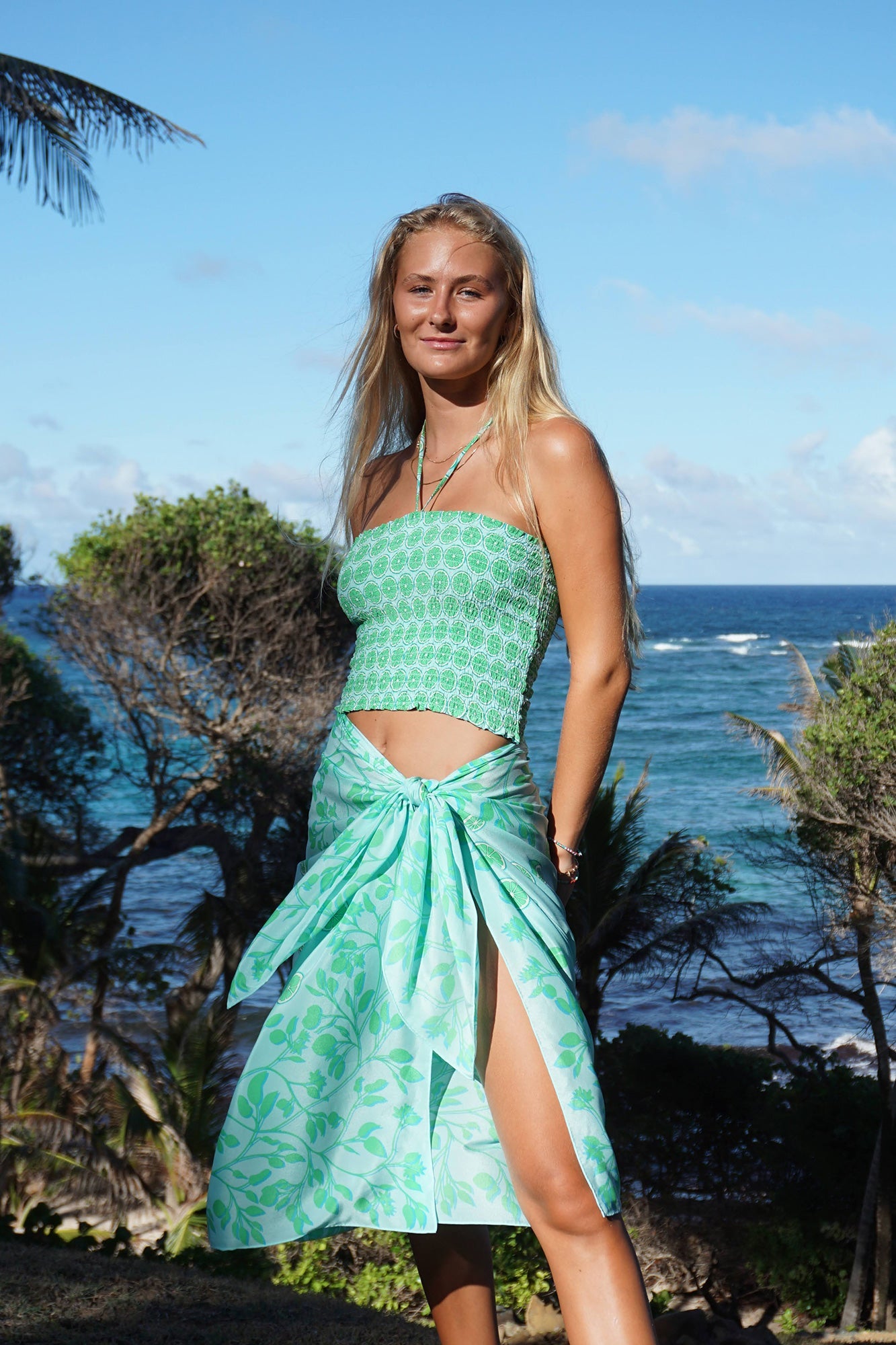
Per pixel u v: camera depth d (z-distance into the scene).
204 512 21.12
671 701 64.31
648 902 16.52
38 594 20.81
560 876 1.86
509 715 1.79
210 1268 8.34
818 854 16.44
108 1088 15.40
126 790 35.00
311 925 1.77
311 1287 11.20
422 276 1.87
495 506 1.84
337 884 1.77
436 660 1.79
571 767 1.84
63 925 17.59
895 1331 14.36
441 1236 1.87
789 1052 21.28
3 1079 15.60
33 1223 8.48
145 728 22.33
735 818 39.69
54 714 21.67
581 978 16.67
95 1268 4.84
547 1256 1.62
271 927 1.80
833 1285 14.96
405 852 1.73
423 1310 11.07
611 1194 1.57
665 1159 15.65
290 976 1.77
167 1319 3.96
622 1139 15.63
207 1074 15.17
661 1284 15.37
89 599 20.44
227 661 20.92
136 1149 15.10
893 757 14.93
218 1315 4.12
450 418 1.94
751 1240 14.93
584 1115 1.58
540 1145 1.59
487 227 1.88
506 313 1.89
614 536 1.84
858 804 15.27
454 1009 1.64
